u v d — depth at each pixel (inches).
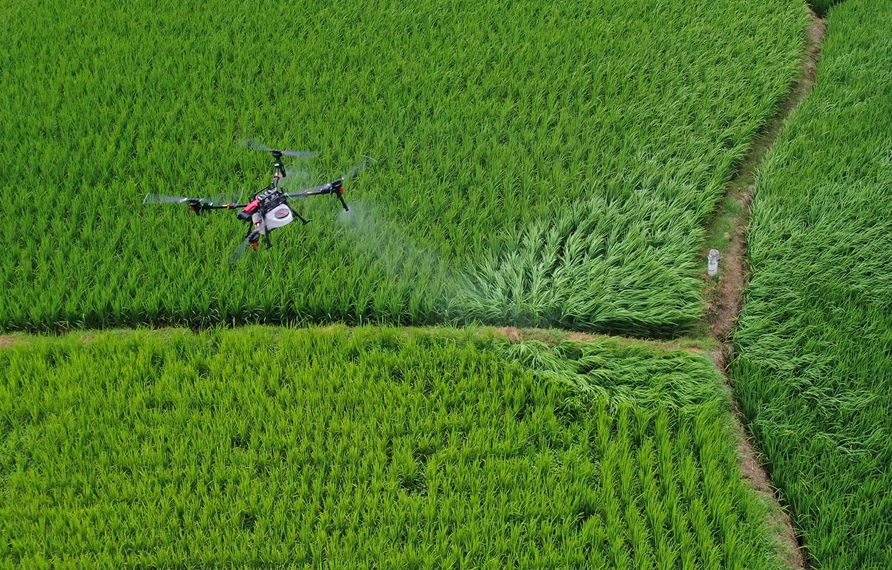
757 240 430.9
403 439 348.8
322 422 354.3
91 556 310.8
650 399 367.9
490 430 350.6
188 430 350.6
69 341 388.8
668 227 440.5
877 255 420.5
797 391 370.3
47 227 434.9
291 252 422.0
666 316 398.6
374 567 311.4
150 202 429.1
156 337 391.5
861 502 329.4
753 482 346.6
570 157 478.6
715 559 309.9
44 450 342.3
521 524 321.4
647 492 330.6
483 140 489.1
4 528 319.3
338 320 409.7
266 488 335.3
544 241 437.4
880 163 465.4
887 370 371.6
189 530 319.0
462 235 431.2
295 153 328.2
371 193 448.1
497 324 409.4
